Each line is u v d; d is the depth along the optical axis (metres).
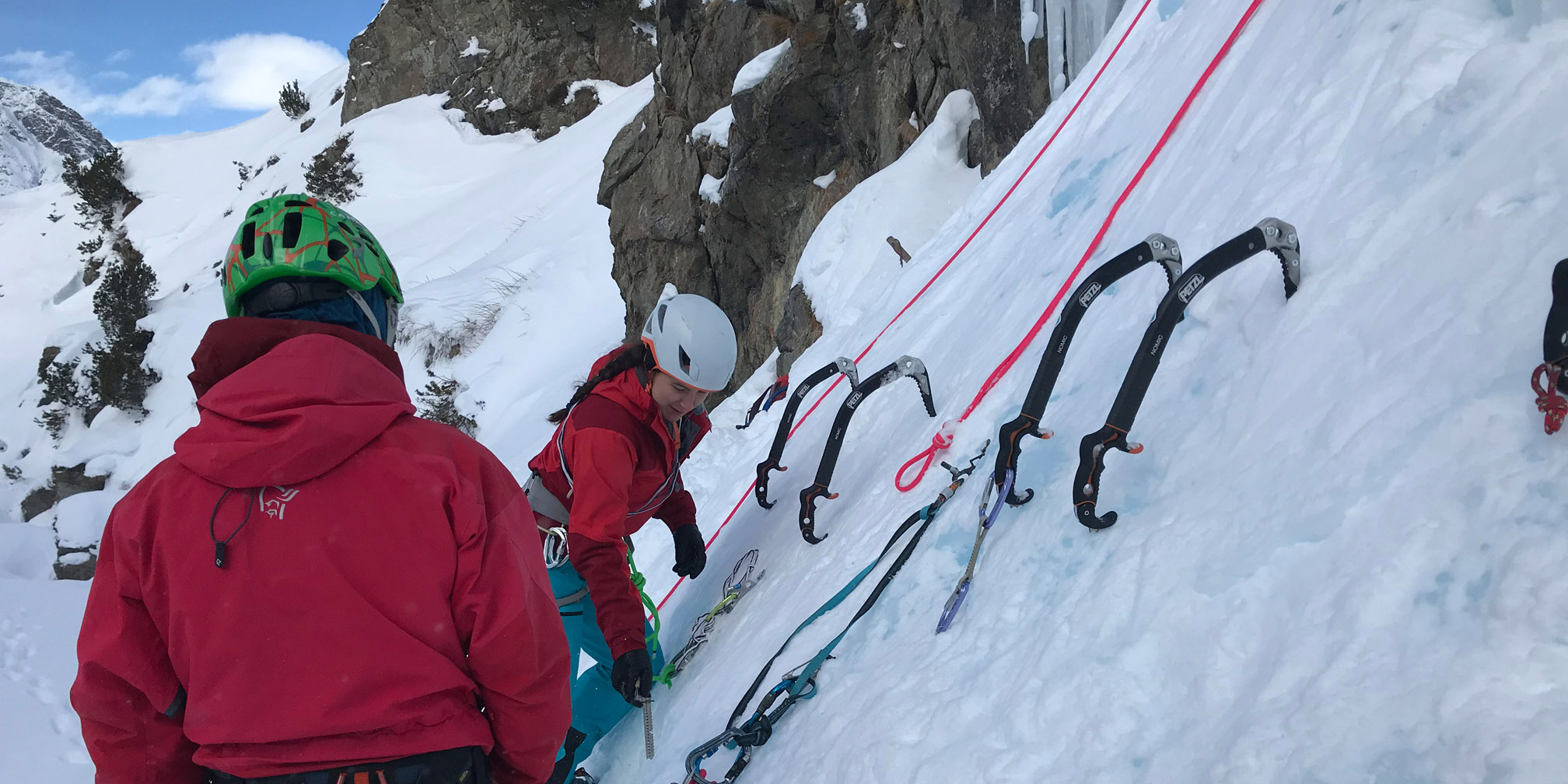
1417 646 1.04
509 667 1.18
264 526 1.12
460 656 1.19
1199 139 2.72
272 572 1.11
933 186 7.04
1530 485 1.06
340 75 38.22
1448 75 1.73
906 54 7.59
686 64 10.30
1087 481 1.62
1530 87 1.47
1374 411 1.33
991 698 1.54
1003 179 5.06
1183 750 1.20
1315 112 2.05
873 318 5.39
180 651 1.14
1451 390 1.24
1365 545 1.18
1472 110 1.57
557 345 15.78
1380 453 1.27
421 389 16.64
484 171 25.88
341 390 1.15
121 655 1.14
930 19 7.18
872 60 7.98
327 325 1.21
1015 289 3.45
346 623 1.12
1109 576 1.53
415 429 1.22
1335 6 2.31
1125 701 1.33
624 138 11.30
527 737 1.25
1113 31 4.93
